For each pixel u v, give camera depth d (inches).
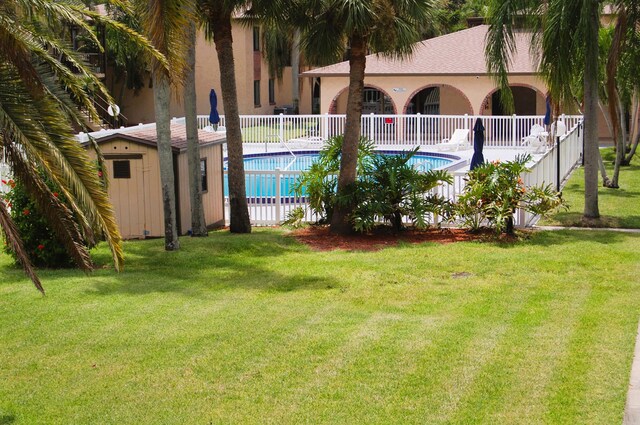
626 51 684.7
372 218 631.8
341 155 663.1
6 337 378.0
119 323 397.4
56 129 331.0
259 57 1904.5
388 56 661.9
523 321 394.6
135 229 664.4
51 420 287.1
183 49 427.5
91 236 359.9
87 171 336.2
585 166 674.2
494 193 631.2
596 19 634.8
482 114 1405.0
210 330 383.9
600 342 357.4
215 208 732.0
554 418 279.4
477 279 491.5
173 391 310.2
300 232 668.1
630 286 466.9
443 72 1387.8
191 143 637.3
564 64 637.9
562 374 318.3
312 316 408.2
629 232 638.5
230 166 673.0
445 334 372.2
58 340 372.2
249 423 281.4
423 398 299.0
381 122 1365.7
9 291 467.8
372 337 368.8
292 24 645.3
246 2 632.4
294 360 340.2
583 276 493.7
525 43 1416.1
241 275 509.7
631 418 277.9
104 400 303.1
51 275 512.7
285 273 514.6
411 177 644.1
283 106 2105.1
